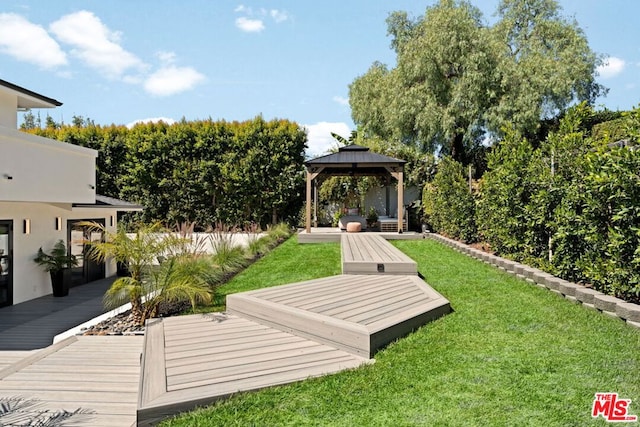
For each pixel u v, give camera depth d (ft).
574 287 18.39
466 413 9.22
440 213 46.73
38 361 15.70
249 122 63.31
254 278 27.81
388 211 63.93
